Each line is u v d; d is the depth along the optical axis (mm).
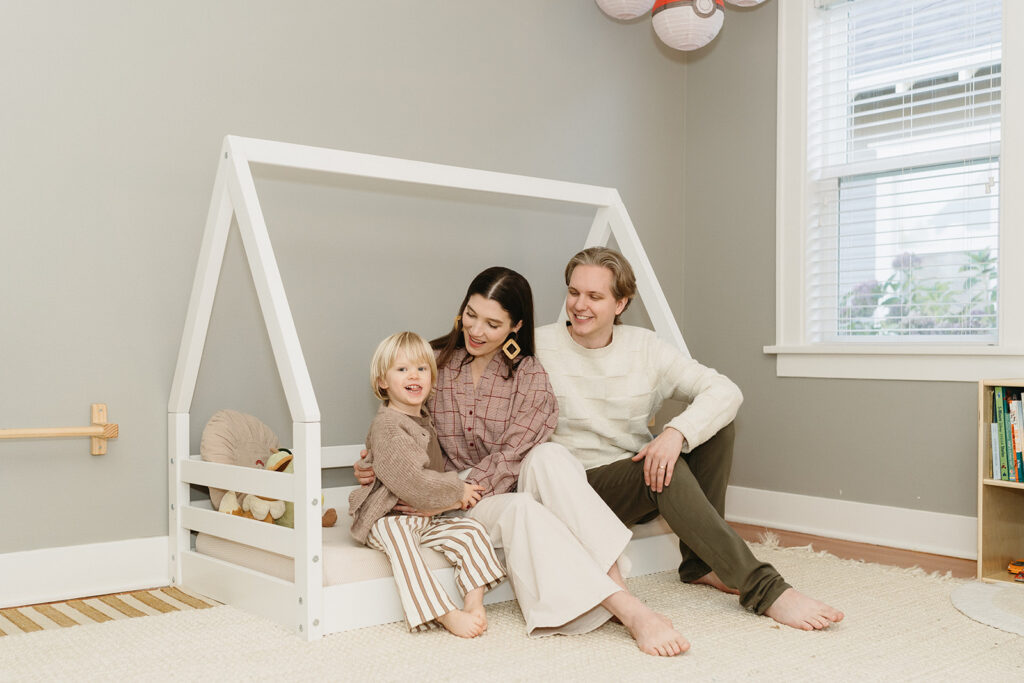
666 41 2395
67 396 1869
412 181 1978
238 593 1721
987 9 2318
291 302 2164
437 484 1604
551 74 2656
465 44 2473
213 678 1306
